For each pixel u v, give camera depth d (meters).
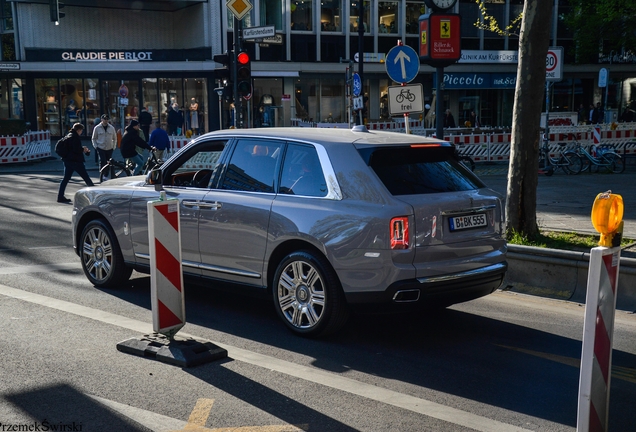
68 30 36.88
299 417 4.49
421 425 4.40
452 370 5.45
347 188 5.98
